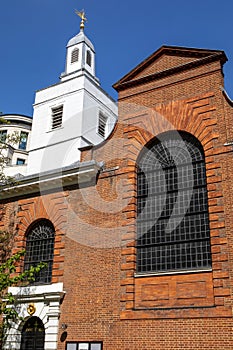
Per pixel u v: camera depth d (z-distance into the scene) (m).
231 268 17.12
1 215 25.58
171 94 22.16
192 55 22.39
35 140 34.25
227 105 20.22
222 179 18.86
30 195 24.95
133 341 18.05
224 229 17.91
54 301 20.97
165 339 17.39
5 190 25.50
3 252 24.41
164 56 23.36
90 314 19.69
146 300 18.69
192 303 17.58
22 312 21.78
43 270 22.66
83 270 20.89
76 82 34.56
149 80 23.23
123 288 19.28
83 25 38.38
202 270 17.86
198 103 21.06
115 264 20.03
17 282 22.20
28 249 23.94
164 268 19.12
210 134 20.05
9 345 21.38
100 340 18.86
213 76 21.22
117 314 18.94
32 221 24.16
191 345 16.75
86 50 36.81
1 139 30.14
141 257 19.89
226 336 16.20
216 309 16.80
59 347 19.89
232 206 18.14
